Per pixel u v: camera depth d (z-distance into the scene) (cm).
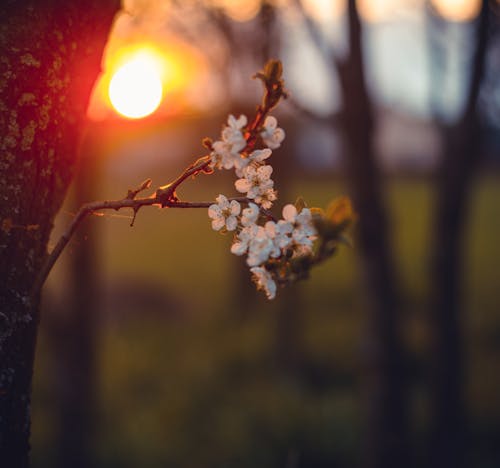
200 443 806
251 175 137
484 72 556
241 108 758
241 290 1516
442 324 654
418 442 748
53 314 632
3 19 136
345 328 1329
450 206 634
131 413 898
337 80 564
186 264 2045
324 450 777
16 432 148
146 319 1484
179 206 137
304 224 135
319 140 2766
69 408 645
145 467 746
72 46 146
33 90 138
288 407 888
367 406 623
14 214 139
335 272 1827
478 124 596
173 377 1049
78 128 154
